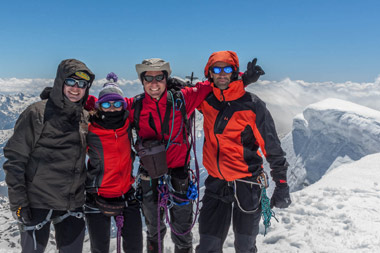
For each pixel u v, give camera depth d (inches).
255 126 128.7
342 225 206.5
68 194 118.6
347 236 189.2
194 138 141.9
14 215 113.8
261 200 132.2
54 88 112.9
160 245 133.3
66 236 119.4
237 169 127.0
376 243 175.3
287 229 212.5
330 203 248.2
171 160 138.6
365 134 850.8
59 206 117.0
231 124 128.4
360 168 338.6
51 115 112.1
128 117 134.5
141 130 136.7
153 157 128.3
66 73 109.8
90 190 126.9
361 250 170.7
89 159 131.0
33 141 112.2
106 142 123.0
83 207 130.3
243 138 130.1
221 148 129.5
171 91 136.0
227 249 193.9
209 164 134.4
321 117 1035.9
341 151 932.0
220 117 129.9
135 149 134.4
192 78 158.1
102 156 124.1
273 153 128.6
